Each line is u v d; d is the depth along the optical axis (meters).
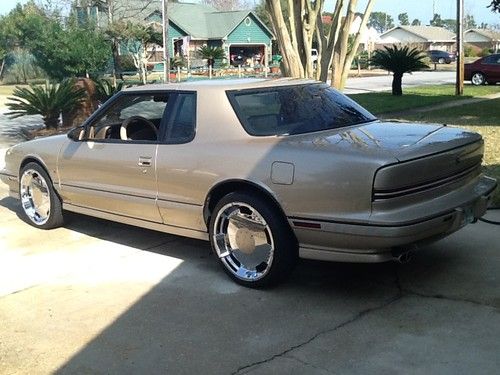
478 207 4.78
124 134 5.71
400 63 21.50
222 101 5.04
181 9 54.16
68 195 6.34
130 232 6.54
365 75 40.94
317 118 5.08
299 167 4.35
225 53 52.94
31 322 4.40
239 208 4.79
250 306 4.48
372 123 5.24
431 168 4.33
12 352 3.96
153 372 3.62
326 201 4.24
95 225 6.86
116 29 31.80
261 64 50.34
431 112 15.62
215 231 4.97
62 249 6.06
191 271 5.27
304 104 5.20
